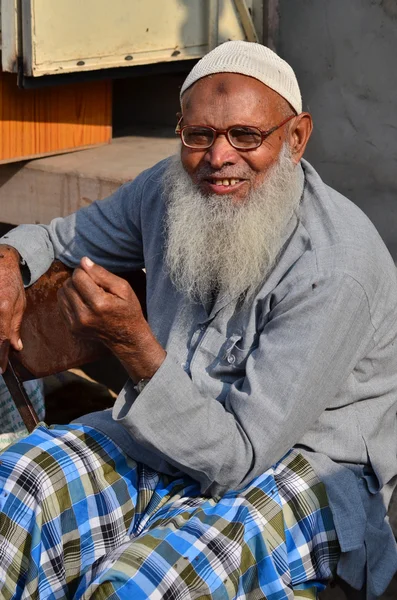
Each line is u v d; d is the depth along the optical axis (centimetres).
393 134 406
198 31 487
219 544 246
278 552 255
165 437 252
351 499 269
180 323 289
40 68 429
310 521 262
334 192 285
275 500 259
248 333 272
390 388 286
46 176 463
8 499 258
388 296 274
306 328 256
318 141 435
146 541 243
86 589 236
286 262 270
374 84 406
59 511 259
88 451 273
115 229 333
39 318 331
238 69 266
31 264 333
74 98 482
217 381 276
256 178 269
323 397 260
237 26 480
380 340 275
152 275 307
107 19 452
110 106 507
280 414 254
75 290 245
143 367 250
